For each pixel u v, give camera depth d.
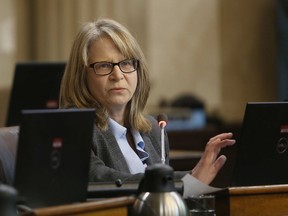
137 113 6.71
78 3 16.48
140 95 6.71
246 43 16.64
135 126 6.70
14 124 9.60
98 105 6.46
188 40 17.25
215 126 14.67
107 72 6.42
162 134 6.55
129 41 6.48
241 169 6.03
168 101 16.56
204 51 17.27
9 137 6.41
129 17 16.64
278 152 6.11
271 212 6.02
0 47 16.97
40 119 5.05
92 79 6.44
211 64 17.06
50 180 5.18
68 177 5.28
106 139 6.42
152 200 5.30
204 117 14.59
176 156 9.58
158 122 6.70
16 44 17.33
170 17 17.09
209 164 6.02
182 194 5.78
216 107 16.91
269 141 6.05
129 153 6.52
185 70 17.20
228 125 15.02
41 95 9.58
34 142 5.05
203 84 17.11
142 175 5.96
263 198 5.99
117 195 5.57
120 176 5.98
